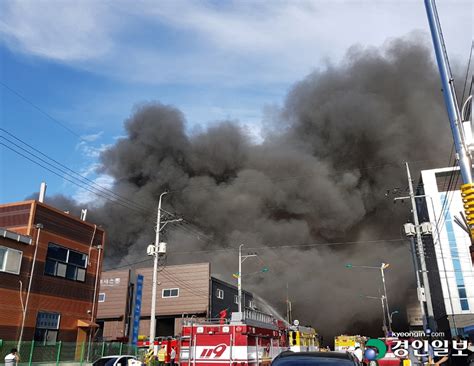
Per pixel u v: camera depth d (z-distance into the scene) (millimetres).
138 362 17797
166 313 46656
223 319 14805
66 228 27031
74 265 27250
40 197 27234
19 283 22797
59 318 25250
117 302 45969
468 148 7531
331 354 7680
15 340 21984
